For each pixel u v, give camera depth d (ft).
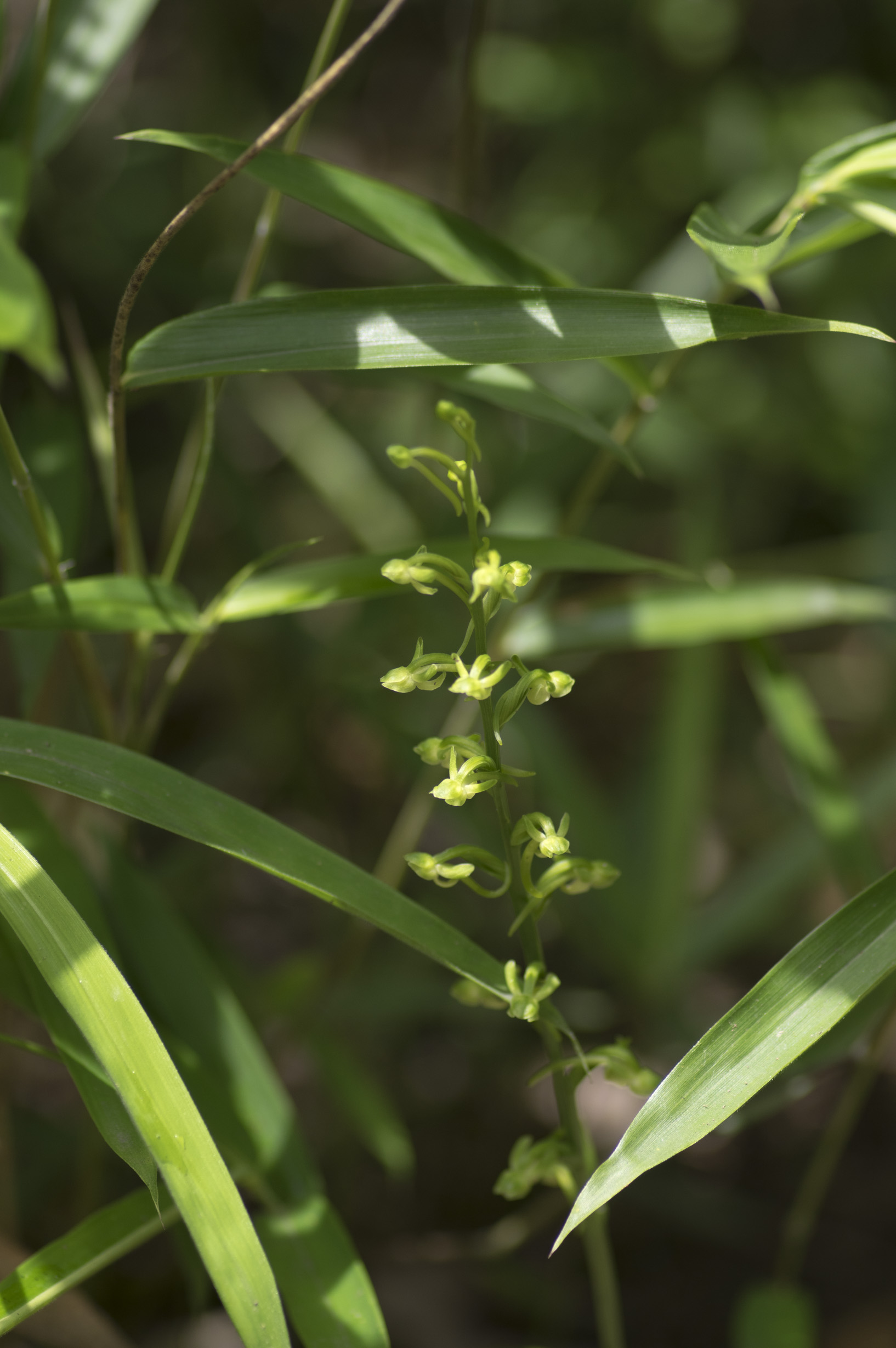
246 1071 2.42
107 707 2.47
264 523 4.96
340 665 3.99
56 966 2.08
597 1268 2.39
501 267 2.36
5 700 3.05
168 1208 2.24
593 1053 2.22
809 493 5.72
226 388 4.24
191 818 2.16
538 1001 2.14
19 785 2.44
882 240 4.51
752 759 5.33
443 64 5.68
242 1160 2.37
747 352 5.27
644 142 5.26
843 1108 2.57
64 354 3.84
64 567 2.34
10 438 2.25
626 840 3.93
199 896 3.95
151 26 5.29
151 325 4.25
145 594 2.33
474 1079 4.12
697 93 5.28
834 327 2.09
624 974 3.48
